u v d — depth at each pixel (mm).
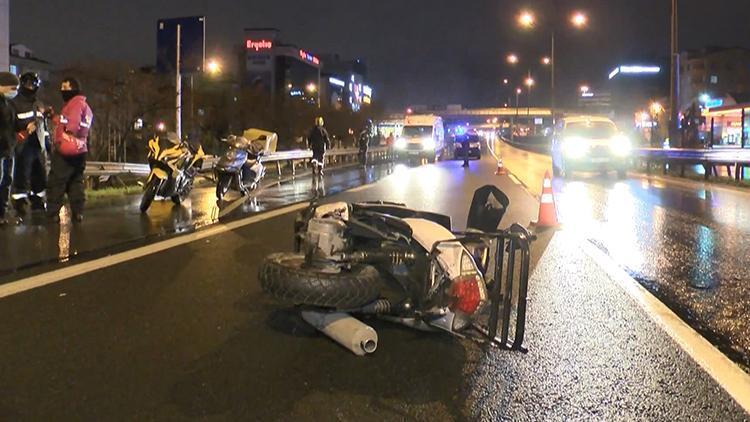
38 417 4156
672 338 5941
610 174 28484
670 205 16281
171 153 13031
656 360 5398
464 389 4750
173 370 4949
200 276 7730
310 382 4793
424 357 5336
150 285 7285
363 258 5348
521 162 40406
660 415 4402
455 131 67562
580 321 6426
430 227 5738
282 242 9922
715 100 71375
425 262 5430
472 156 43969
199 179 20656
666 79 103375
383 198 16766
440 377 4945
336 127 77812
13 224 11109
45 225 11102
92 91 38844
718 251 10164
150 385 4672
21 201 12062
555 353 5516
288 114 69938
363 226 5566
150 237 10188
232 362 5129
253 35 108750
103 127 38656
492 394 4680
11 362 5023
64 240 9758
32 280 7352
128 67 39938
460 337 5715
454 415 4344
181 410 4309
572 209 15359
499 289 5711
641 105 97062
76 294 6859
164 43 29953
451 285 5363
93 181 18156
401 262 5434
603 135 26094
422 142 41062
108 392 4543
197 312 6355
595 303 7082
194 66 29594
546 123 136125
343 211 6117
